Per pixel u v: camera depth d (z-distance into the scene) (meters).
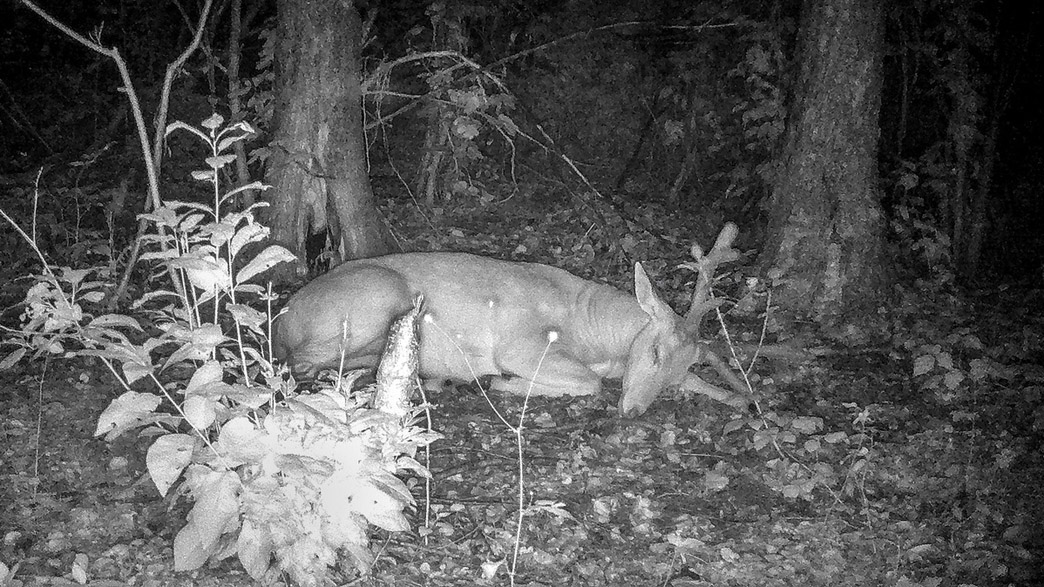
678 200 6.99
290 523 3.22
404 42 6.84
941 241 5.74
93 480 3.68
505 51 7.08
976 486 4.04
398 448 3.38
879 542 3.74
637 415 4.29
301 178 4.93
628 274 5.46
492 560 3.50
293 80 4.89
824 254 5.34
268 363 3.35
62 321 3.41
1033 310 5.63
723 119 7.05
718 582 3.54
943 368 4.79
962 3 5.95
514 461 3.98
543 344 4.47
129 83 3.82
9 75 7.25
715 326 5.07
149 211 4.32
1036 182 7.09
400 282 4.36
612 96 7.30
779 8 6.32
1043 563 3.74
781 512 3.88
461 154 6.01
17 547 3.39
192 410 3.14
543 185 6.77
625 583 3.49
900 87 6.90
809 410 4.47
